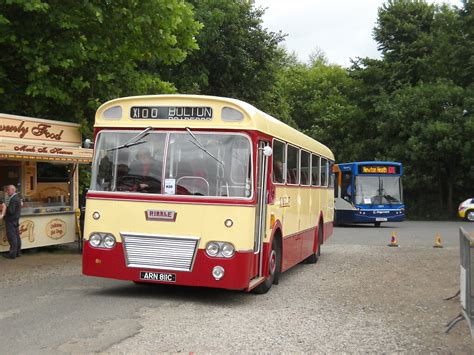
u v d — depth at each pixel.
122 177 9.17
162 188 8.95
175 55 17.72
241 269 8.58
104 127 9.37
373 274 12.79
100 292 9.79
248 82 33.94
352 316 8.39
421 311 8.81
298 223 12.33
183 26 17.92
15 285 10.48
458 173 39.62
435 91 38.78
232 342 6.73
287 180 11.13
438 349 6.67
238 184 8.76
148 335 6.92
